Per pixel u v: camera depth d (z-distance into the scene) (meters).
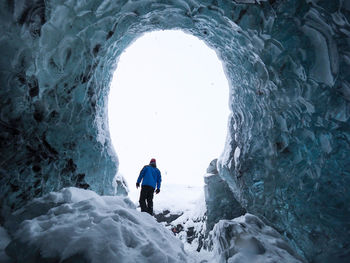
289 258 2.45
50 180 2.73
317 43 2.16
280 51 2.67
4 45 1.75
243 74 4.03
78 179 3.46
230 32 3.47
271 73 3.03
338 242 2.06
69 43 2.54
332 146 2.14
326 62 2.09
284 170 2.90
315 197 2.32
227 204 5.73
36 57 2.11
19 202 2.21
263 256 2.43
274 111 3.21
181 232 6.68
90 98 3.63
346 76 1.90
